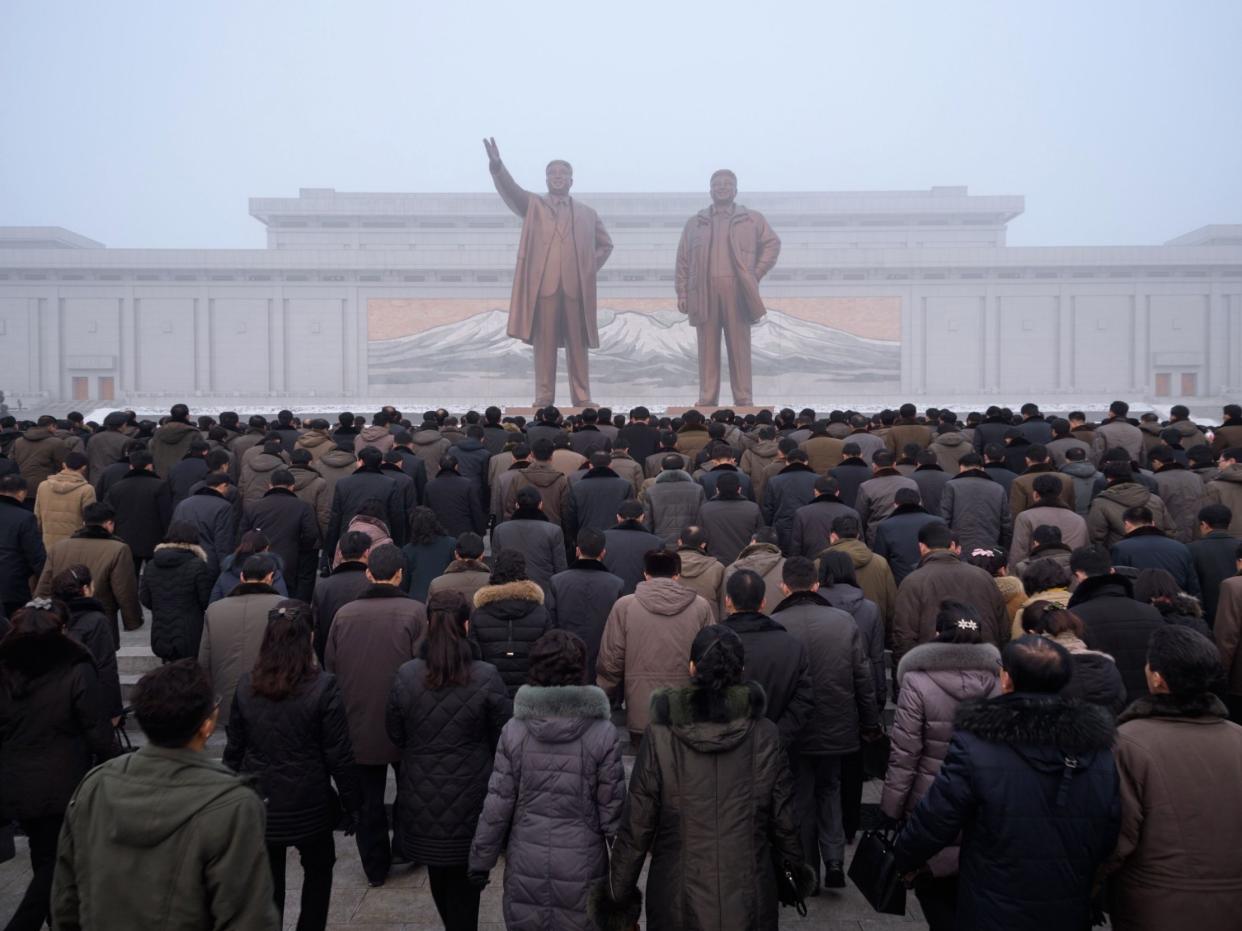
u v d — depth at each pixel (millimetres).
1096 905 3154
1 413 25547
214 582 6652
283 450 9469
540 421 10625
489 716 4066
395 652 4762
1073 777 2803
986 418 9781
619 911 3291
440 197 64125
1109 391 48719
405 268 48875
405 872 5121
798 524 6492
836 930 4512
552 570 6230
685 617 4695
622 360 47844
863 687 4547
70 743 4031
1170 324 48875
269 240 64188
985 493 6801
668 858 3096
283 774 3898
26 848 5473
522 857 3504
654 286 47812
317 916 4059
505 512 7641
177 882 2414
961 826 2951
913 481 7289
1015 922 2811
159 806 2438
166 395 49250
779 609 4664
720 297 21156
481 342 48969
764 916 3062
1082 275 49062
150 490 7820
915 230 63594
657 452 9617
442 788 4012
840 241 63719
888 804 3771
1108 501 6574
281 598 5016
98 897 2424
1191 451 8039
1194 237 66125
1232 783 2871
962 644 3805
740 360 21453
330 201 63719
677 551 5707
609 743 3568
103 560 5754
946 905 3652
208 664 4891
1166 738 2928
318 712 3900
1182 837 2854
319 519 7695
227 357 49344
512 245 63688
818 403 48469
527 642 4688
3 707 3943
